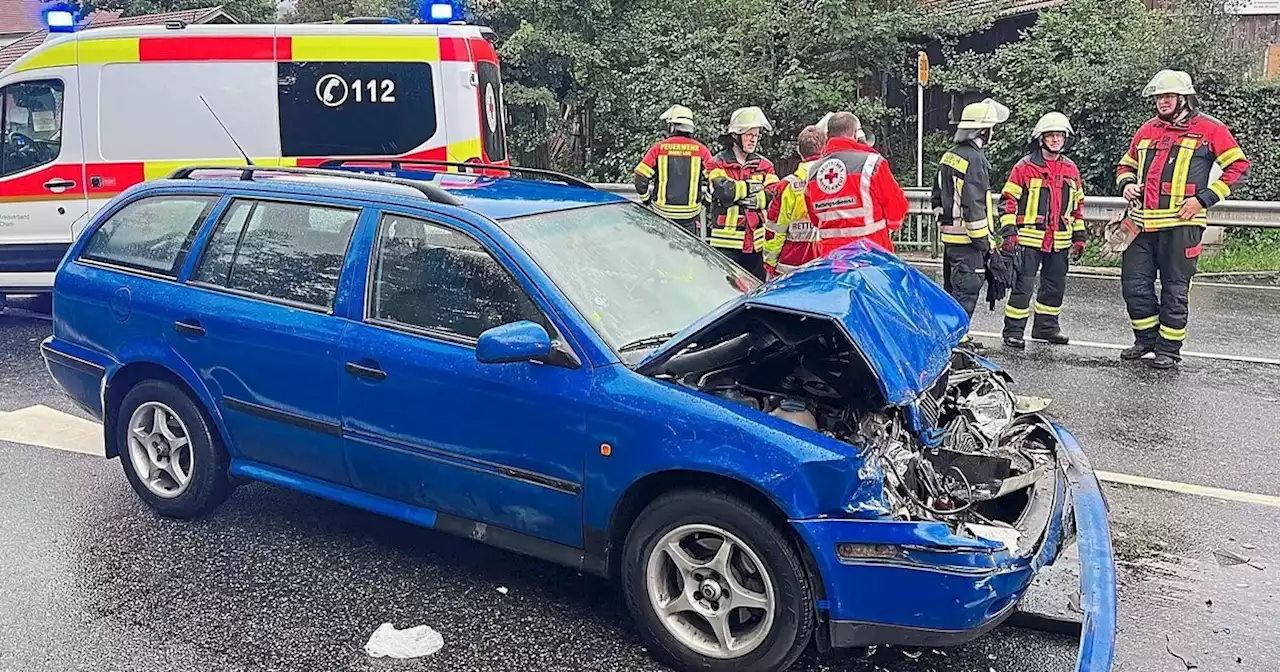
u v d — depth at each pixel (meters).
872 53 17.47
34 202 8.72
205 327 4.45
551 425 3.62
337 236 4.25
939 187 7.91
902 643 3.23
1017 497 3.68
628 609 3.66
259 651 3.64
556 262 3.93
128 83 8.62
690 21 18.42
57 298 5.01
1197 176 7.27
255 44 8.68
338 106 8.80
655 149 8.70
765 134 17.36
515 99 18.25
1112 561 3.57
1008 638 3.72
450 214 4.03
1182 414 6.37
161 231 4.77
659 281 4.23
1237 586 4.13
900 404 3.34
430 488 3.99
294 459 4.35
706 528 3.41
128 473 4.86
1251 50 14.28
